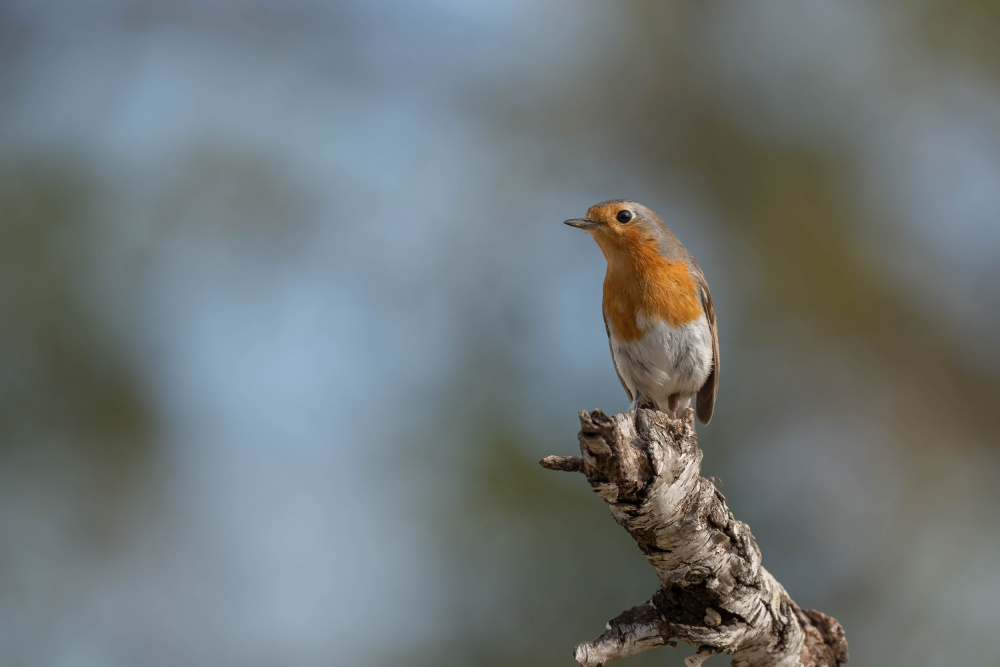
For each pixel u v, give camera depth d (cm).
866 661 1312
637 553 1205
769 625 765
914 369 1552
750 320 1527
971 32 1614
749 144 1638
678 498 674
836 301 1555
